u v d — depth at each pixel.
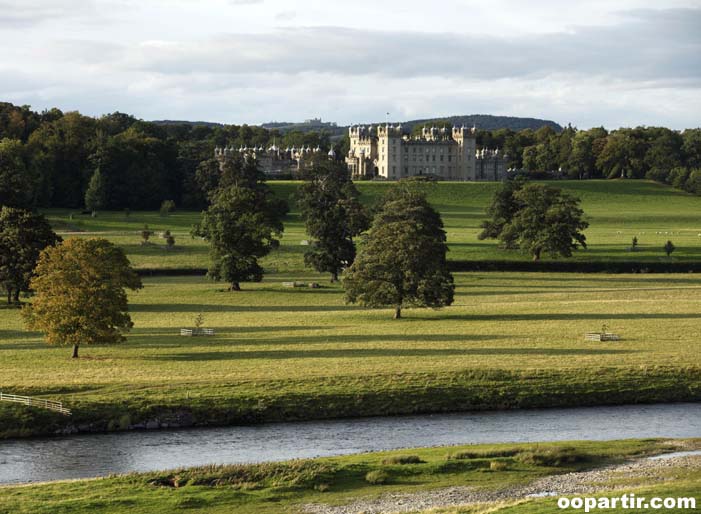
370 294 183.75
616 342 152.12
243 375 125.12
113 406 111.19
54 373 126.50
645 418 113.19
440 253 187.12
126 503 77.56
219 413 111.94
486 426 109.75
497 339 156.25
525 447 94.88
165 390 117.00
